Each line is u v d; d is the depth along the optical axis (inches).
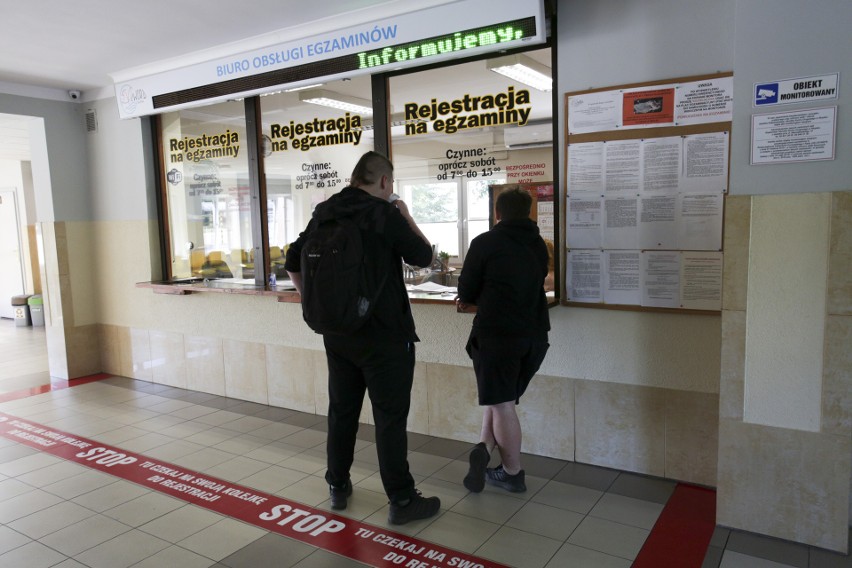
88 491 129.0
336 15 146.1
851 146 94.2
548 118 134.0
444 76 145.1
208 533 110.2
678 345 123.7
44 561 102.3
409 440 153.6
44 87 217.2
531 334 114.3
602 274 129.8
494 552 101.3
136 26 153.2
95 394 205.3
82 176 229.6
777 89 98.2
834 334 97.4
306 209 176.6
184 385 210.1
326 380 174.7
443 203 151.0
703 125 117.1
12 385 219.5
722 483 107.8
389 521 111.4
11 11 141.7
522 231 115.3
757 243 101.7
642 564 97.3
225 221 196.4
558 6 128.4
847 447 98.0
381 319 107.0
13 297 369.7
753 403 104.3
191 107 182.1
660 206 122.6
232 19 149.0
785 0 96.4
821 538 101.1
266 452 148.9
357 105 160.6
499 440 120.8
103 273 230.5
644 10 120.3
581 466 135.1
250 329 189.5
